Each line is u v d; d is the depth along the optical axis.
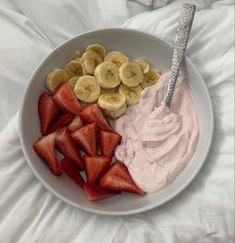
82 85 0.31
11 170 0.30
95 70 0.31
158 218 0.30
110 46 0.32
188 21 0.29
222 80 0.31
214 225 0.29
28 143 0.30
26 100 0.30
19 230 0.29
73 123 0.31
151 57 0.32
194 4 0.33
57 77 0.31
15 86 0.33
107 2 0.33
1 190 0.30
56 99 0.31
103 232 0.29
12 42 0.33
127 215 0.29
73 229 0.29
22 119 0.30
